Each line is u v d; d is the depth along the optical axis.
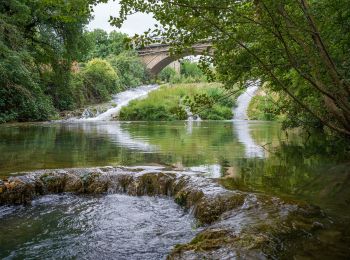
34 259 3.58
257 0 3.40
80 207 5.28
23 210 5.12
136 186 6.02
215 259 2.89
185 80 44.41
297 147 10.05
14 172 6.07
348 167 6.95
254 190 5.19
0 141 11.03
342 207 4.42
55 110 25.38
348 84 4.13
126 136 13.30
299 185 5.52
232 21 3.59
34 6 21.00
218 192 4.98
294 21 4.06
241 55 4.24
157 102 28.50
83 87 31.06
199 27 3.54
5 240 4.05
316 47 4.13
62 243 3.96
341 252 3.09
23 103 21.25
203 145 10.59
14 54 17.86
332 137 10.71
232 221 3.84
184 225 4.54
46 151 8.90
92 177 6.19
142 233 4.25
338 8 4.29
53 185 5.91
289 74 6.46
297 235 3.45
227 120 27.55
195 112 4.47
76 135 13.41
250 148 9.91
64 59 25.27
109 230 4.36
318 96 6.41
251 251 3.02
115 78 37.06
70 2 3.65
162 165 7.12
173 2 3.18
